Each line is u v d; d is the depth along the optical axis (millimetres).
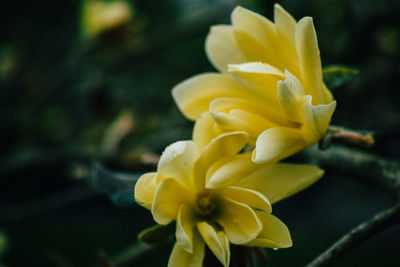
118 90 1065
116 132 851
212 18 959
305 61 414
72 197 903
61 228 1600
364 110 687
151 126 949
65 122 1155
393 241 1304
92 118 1104
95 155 849
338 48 748
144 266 1141
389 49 729
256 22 434
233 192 408
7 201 1370
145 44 995
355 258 1238
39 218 1646
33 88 1166
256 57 440
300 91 409
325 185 1345
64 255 1410
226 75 440
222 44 449
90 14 934
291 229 1443
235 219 406
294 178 410
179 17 1100
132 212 1720
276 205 1517
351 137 439
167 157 397
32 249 1438
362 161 497
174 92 441
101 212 1739
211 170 413
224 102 419
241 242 394
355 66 729
